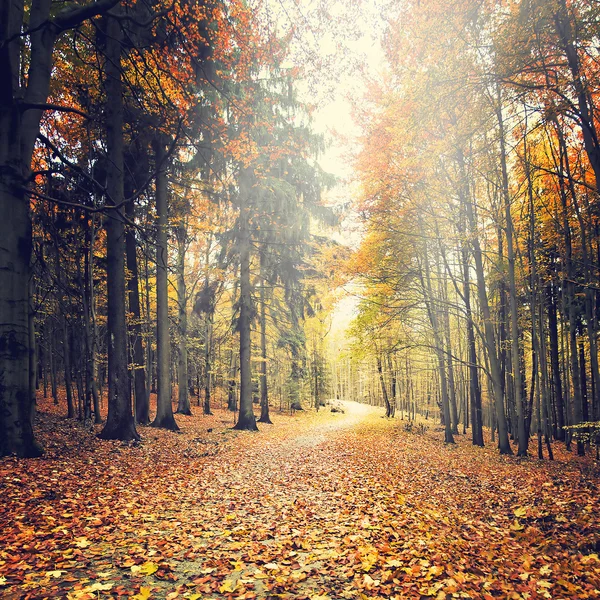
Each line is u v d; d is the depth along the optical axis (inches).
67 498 257.1
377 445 705.6
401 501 319.3
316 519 267.1
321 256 865.5
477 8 380.2
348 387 3890.3
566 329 782.5
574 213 584.7
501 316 876.6
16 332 328.5
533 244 606.9
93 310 545.3
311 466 471.8
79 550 182.4
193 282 1088.2
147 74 569.9
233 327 948.0
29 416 336.5
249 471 423.5
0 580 143.2
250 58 614.5
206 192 772.0
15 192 333.4
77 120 574.6
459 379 1277.1
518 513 279.3
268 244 862.5
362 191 751.7
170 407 698.2
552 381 868.0
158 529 225.8
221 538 219.5
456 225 650.8
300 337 1012.5
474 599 152.3
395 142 598.9
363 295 812.6
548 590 161.8
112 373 490.9
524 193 631.2
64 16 368.8
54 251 559.5
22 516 213.3
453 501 333.4
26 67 486.6
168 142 667.4
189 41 529.7
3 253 326.0
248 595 151.8
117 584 154.3
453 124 472.7
